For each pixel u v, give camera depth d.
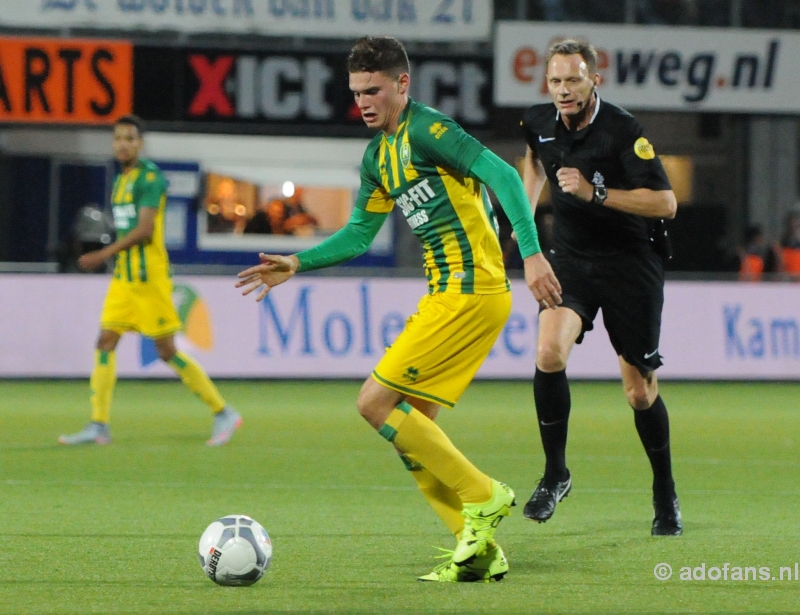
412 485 27.05
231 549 16.62
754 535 21.23
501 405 46.50
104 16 61.94
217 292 54.19
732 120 75.56
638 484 27.67
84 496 24.95
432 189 16.97
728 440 36.31
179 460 30.72
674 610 15.55
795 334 57.28
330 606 15.58
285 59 61.94
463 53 62.91
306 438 35.81
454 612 15.32
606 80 64.69
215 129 61.72
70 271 61.84
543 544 20.33
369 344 55.19
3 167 69.75
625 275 20.80
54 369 53.34
